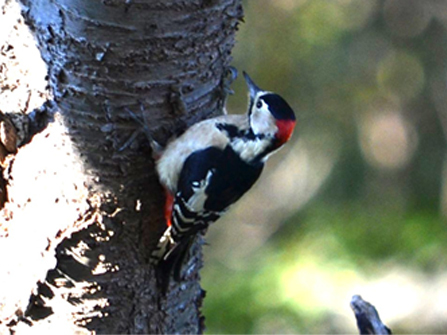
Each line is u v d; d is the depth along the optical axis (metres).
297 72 28.42
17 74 9.61
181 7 9.12
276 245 26.56
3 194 10.05
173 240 9.93
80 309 9.91
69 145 9.57
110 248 9.82
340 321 21.64
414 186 28.95
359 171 29.11
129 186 9.71
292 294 21.95
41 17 9.19
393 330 23.06
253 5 28.12
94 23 8.95
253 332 21.06
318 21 27.98
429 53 28.58
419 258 24.47
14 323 10.08
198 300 11.18
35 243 9.84
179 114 9.79
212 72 10.02
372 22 28.38
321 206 28.88
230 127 10.23
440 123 28.95
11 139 9.80
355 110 28.95
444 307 23.27
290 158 29.69
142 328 10.27
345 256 24.11
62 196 9.70
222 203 10.23
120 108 9.41
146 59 9.23
